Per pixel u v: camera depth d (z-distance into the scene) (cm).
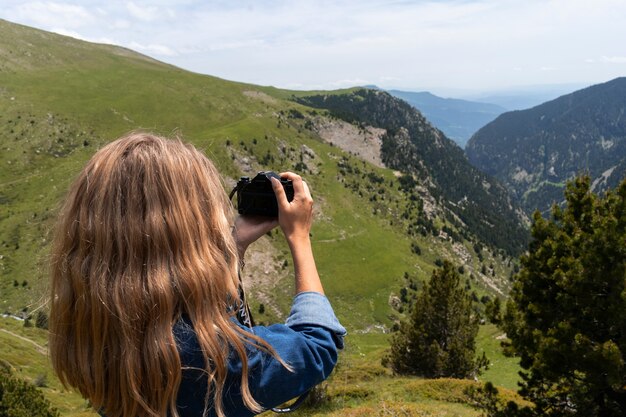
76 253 181
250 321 204
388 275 17338
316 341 183
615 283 1230
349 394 2570
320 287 204
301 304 197
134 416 166
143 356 163
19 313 12238
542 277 1430
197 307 171
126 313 165
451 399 2344
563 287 1326
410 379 2956
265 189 214
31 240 15012
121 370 163
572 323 1324
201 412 166
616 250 1230
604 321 1287
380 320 15400
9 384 2545
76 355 174
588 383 1240
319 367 180
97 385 170
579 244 1369
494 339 5122
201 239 184
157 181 185
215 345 164
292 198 221
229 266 190
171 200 183
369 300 16262
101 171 188
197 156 209
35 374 6731
